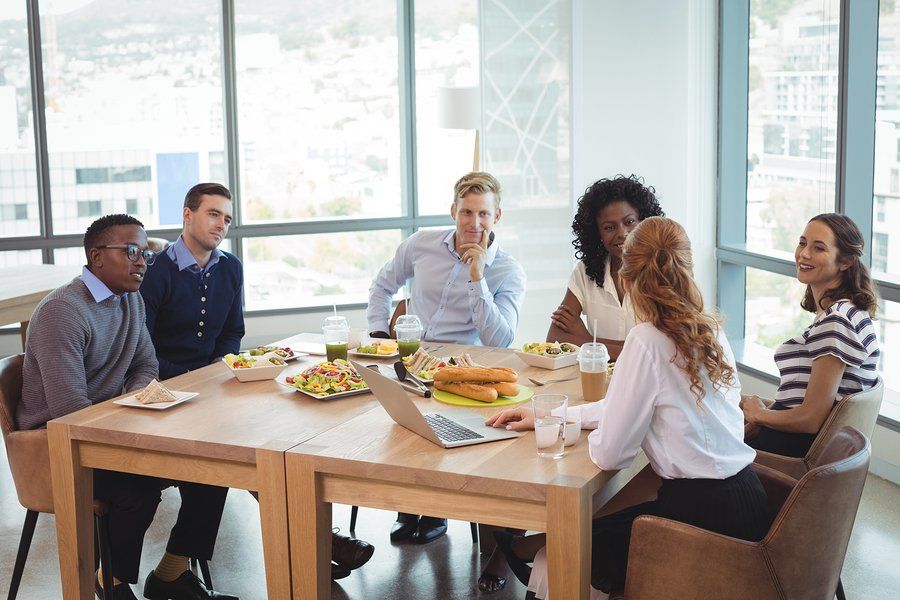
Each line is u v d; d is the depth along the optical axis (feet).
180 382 9.51
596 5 15.39
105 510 8.80
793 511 6.42
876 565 10.33
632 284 6.92
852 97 13.25
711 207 16.37
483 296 11.35
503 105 18.07
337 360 9.45
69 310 9.00
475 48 21.42
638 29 15.58
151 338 11.14
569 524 6.61
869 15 13.09
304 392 8.93
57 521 8.42
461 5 21.24
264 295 21.50
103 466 8.27
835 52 13.98
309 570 7.57
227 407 8.63
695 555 6.63
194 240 11.18
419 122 21.54
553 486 6.60
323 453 7.33
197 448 7.71
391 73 21.33
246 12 20.49
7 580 10.06
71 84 20.03
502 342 11.64
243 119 20.85
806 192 14.82
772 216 15.65
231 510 12.13
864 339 8.87
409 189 21.68
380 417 8.29
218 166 20.95
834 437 7.59
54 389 8.84
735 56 15.84
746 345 16.42
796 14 14.64
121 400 8.86
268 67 20.77
